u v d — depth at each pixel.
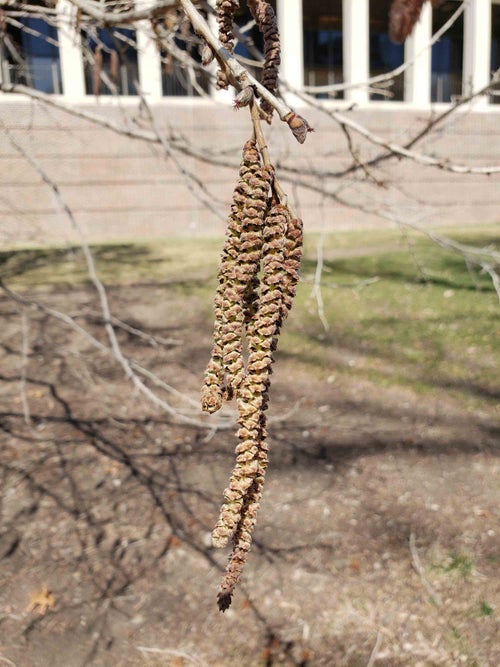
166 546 3.83
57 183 13.22
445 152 14.69
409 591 3.43
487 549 3.72
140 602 3.41
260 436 0.96
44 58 12.97
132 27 2.91
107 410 5.56
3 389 5.93
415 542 3.81
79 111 3.04
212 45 0.92
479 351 6.46
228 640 3.16
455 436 5.02
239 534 0.96
